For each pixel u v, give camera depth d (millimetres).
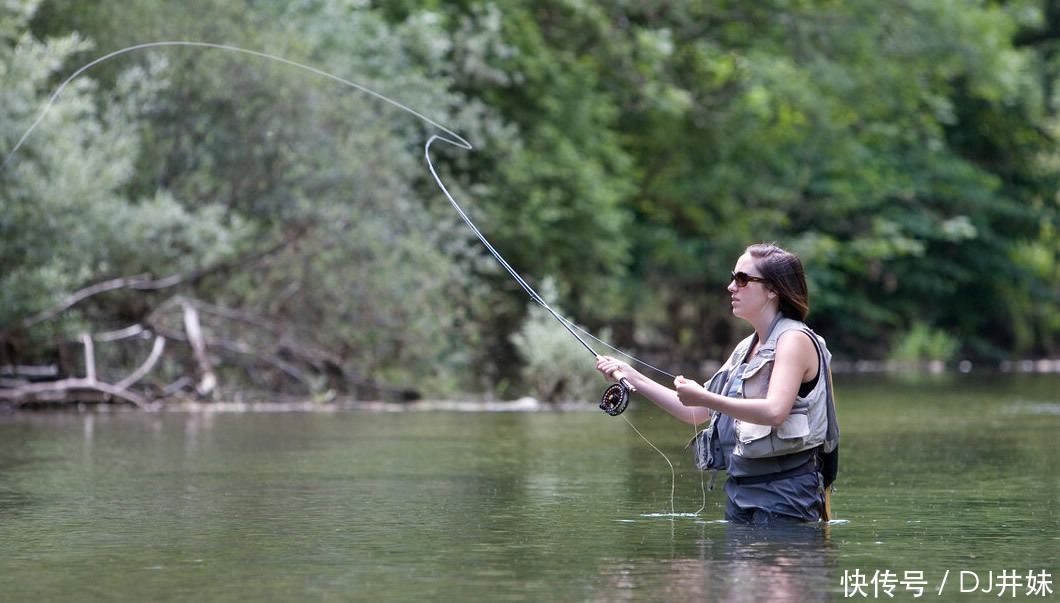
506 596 8234
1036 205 79062
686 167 61156
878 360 73875
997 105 75312
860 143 66688
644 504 12828
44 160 26359
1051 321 81625
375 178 34375
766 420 10766
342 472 15836
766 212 63938
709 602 8023
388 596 8250
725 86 60656
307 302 32375
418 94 39000
